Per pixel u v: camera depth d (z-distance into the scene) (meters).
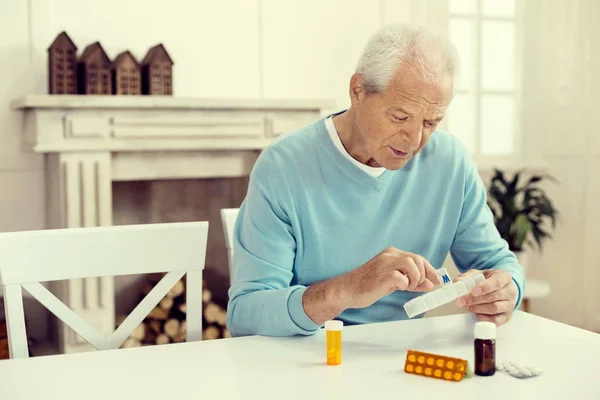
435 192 1.51
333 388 0.99
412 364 1.05
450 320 1.35
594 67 3.69
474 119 3.59
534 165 3.66
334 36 3.24
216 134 2.73
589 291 3.82
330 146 1.42
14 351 1.32
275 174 1.40
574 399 0.95
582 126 3.72
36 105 2.48
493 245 1.54
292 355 1.14
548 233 3.55
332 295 1.20
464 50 3.55
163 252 1.43
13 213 2.81
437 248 1.55
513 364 1.07
